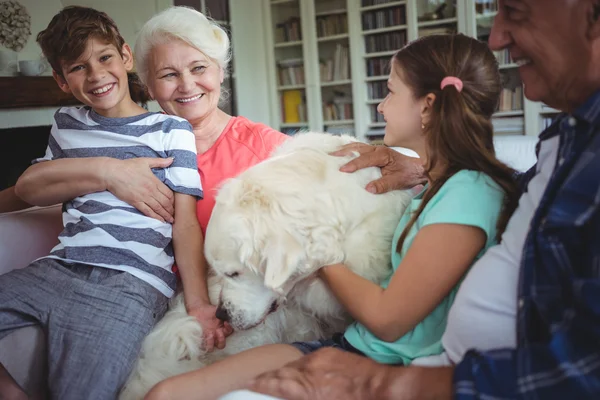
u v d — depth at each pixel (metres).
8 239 1.63
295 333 1.36
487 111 1.15
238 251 1.19
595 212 0.74
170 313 1.41
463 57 1.14
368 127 5.54
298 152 1.32
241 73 5.50
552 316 0.76
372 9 5.22
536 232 0.83
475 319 0.90
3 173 3.99
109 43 1.58
